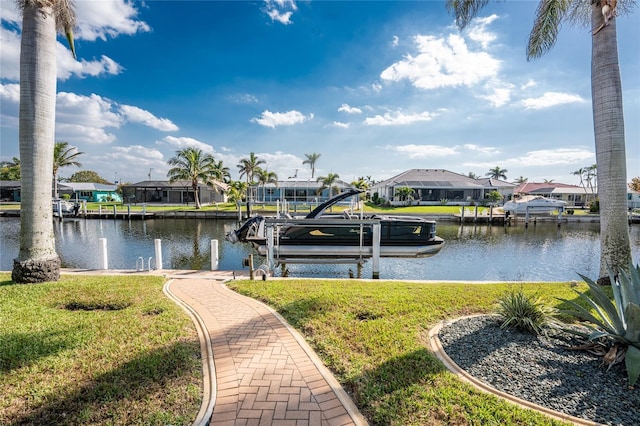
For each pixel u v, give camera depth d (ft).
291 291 21.80
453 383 10.77
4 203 154.40
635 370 10.47
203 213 111.65
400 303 18.97
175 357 12.38
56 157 130.93
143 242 64.59
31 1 21.13
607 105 22.74
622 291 14.02
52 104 23.07
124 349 12.95
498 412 9.32
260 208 118.62
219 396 10.21
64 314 16.85
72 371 11.40
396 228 42.14
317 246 40.75
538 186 197.06
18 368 11.51
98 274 28.45
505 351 12.91
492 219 99.76
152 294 21.08
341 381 11.18
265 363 12.23
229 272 29.86
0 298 19.47
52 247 24.04
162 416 9.26
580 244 64.34
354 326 15.57
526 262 47.93
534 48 26.48
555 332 14.44
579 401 9.84
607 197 23.39
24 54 21.68
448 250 57.31
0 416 9.22
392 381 10.96
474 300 19.67
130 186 156.97
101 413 9.36
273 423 9.09
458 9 27.71
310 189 140.77
